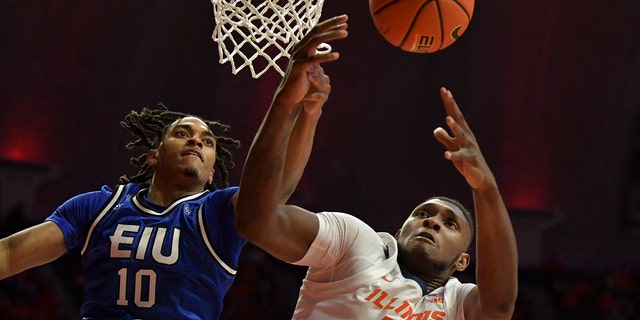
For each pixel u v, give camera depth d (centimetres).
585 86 1097
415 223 295
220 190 281
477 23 1123
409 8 264
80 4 1055
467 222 299
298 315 277
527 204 1101
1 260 273
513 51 1116
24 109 1031
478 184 238
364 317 266
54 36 1047
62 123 1043
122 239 271
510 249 248
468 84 1122
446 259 290
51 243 280
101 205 284
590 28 1098
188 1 1084
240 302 881
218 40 314
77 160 1045
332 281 271
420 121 1123
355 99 1123
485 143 1116
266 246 249
